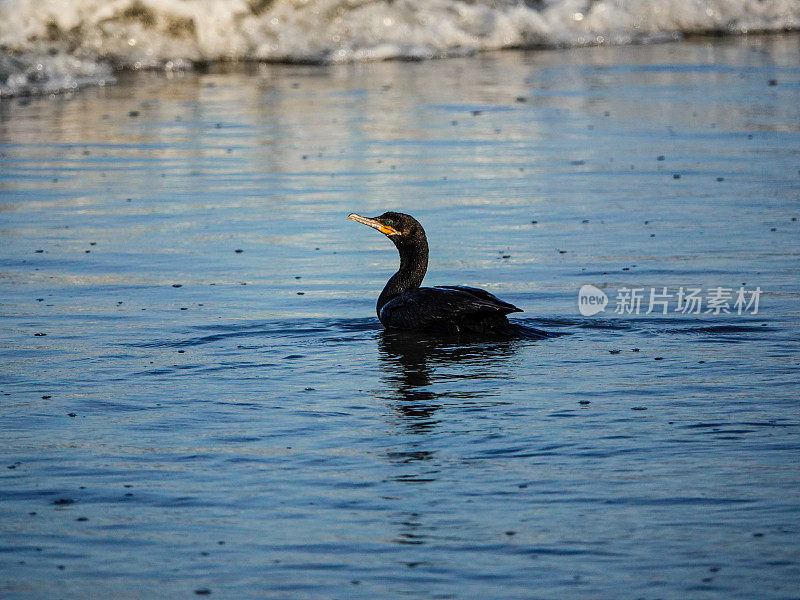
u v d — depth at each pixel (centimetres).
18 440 989
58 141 2500
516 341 1293
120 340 1299
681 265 1603
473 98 2934
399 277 1416
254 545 787
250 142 2469
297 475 905
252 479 899
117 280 1560
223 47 3547
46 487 888
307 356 1242
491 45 3819
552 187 2091
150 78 3272
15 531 812
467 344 1284
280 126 2622
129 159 2336
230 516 833
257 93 3020
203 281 1555
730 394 1095
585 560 759
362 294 1498
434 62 3541
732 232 1781
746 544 778
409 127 2608
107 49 3397
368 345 1285
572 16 3981
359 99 2930
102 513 841
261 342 1295
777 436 981
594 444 966
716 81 3172
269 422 1031
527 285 1520
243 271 1605
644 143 2452
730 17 4178
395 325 1347
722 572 741
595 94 2989
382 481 891
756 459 930
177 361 1223
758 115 2723
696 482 884
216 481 896
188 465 930
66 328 1346
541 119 2688
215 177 2183
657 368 1184
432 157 2330
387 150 2391
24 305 1445
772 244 1711
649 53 3712
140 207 1977
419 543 786
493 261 1639
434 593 721
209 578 743
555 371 1179
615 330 1330
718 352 1239
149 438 993
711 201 1981
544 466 920
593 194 2038
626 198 2009
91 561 768
